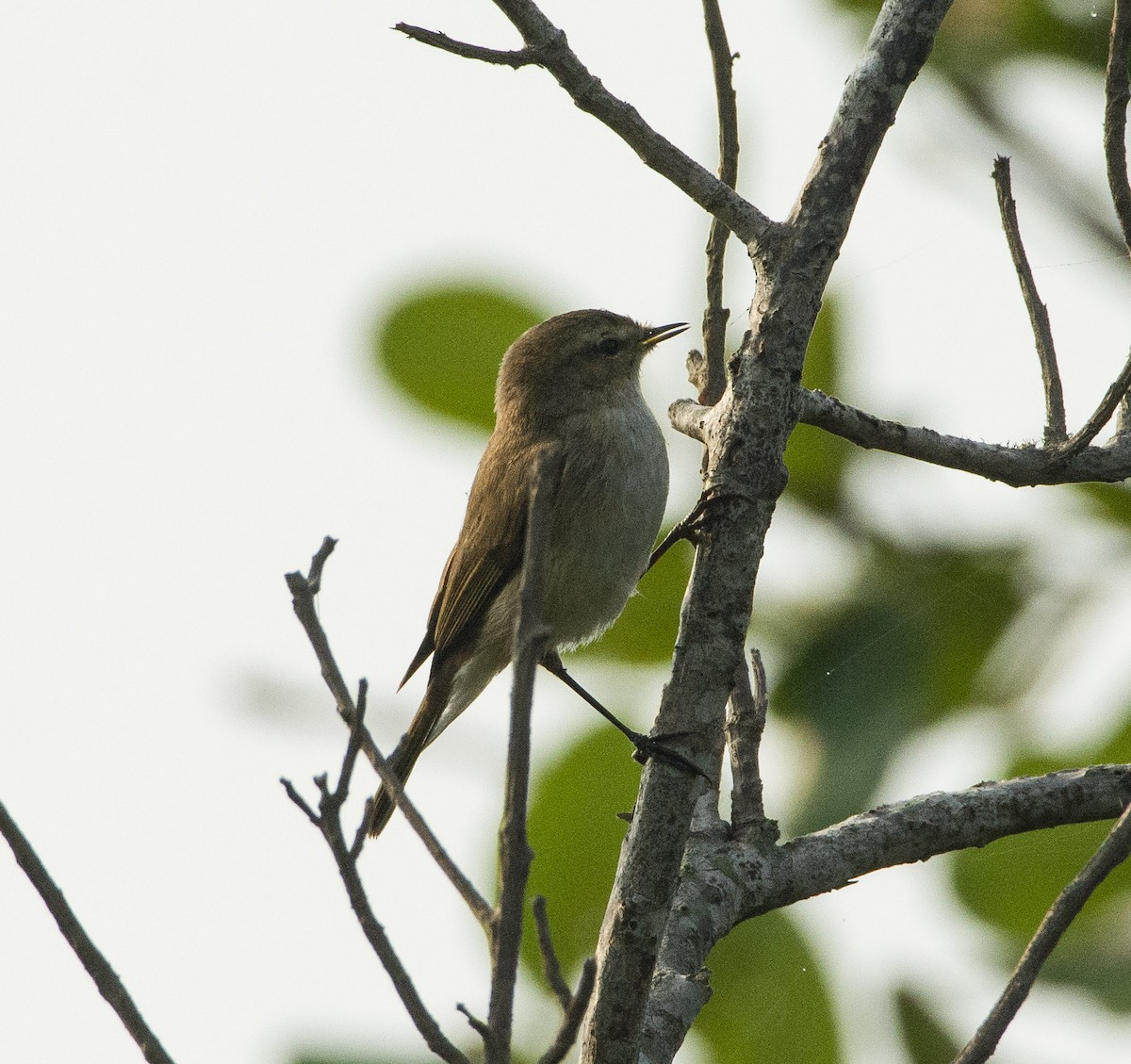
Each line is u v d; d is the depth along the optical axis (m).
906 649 8.50
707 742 6.70
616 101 6.61
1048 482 7.90
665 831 6.63
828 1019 8.30
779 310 6.79
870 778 8.24
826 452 8.86
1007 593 8.56
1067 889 5.73
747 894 7.68
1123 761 8.46
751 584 6.77
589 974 4.38
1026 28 9.81
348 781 4.95
